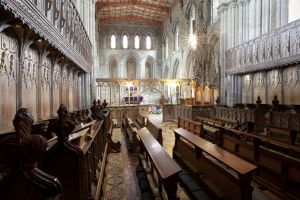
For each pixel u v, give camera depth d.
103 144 7.05
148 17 38.31
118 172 6.59
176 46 32.72
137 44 40.16
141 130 7.13
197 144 5.11
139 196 4.96
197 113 16.34
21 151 1.34
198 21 22.25
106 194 5.08
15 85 4.50
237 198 3.51
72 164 2.35
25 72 4.94
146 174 4.93
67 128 2.38
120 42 39.56
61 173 2.33
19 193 1.36
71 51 7.15
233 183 3.66
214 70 20.86
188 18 26.89
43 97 6.12
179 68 31.72
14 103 4.45
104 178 5.51
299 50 10.29
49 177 1.43
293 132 6.15
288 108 11.13
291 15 12.81
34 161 1.43
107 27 39.03
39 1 4.44
